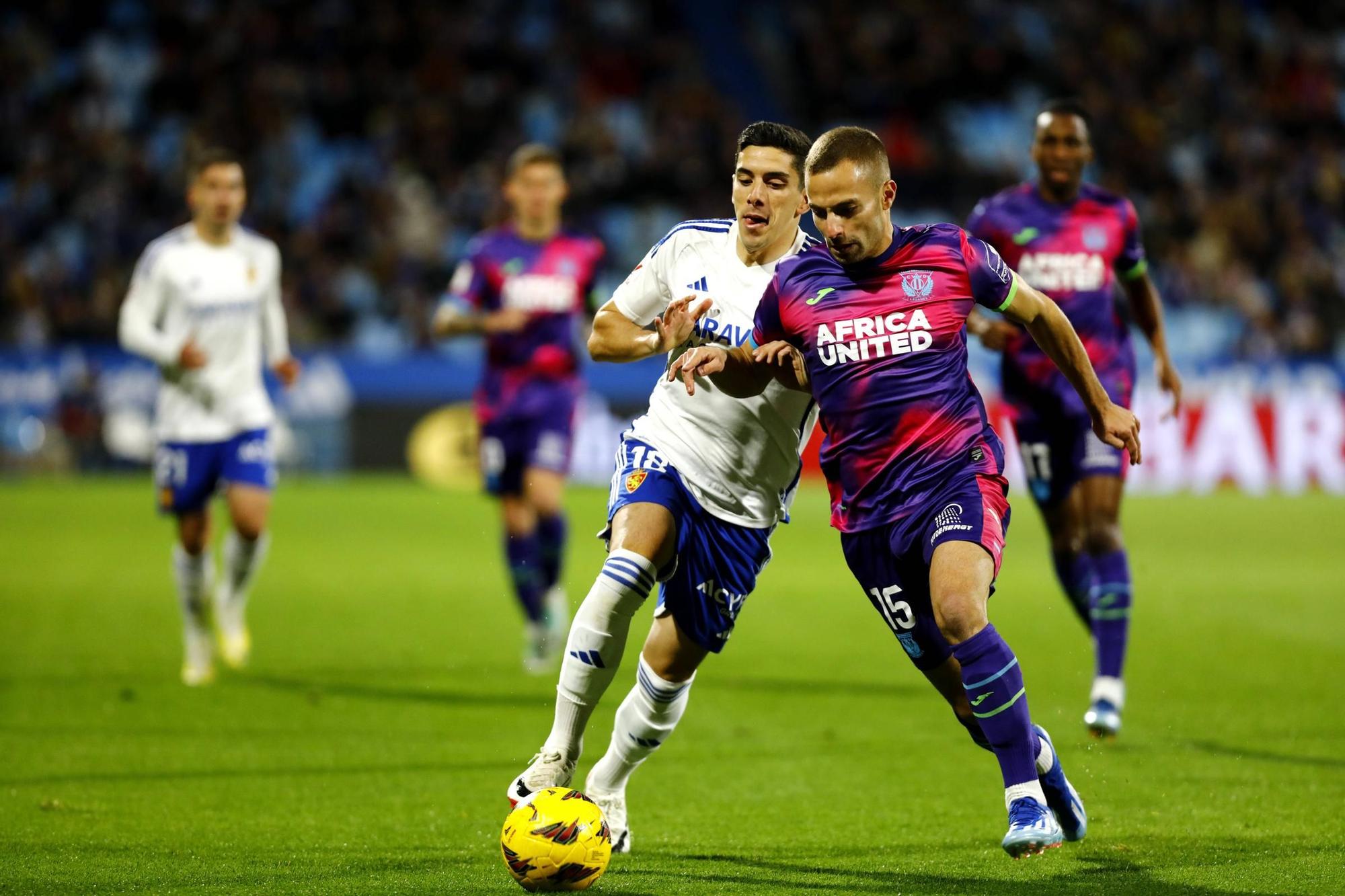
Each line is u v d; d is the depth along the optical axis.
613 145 89.56
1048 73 101.50
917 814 18.27
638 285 17.14
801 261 16.00
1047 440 25.05
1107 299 25.11
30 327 75.19
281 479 72.12
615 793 16.59
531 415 32.00
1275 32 105.31
